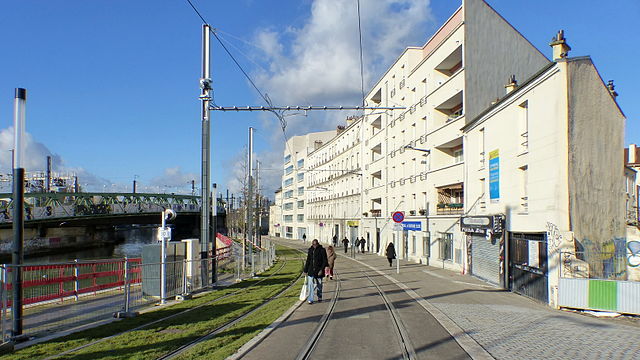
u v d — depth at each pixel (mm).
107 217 53406
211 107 16594
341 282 18594
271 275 22672
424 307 11898
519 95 16062
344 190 59688
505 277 16891
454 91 25203
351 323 9695
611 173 14359
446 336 8422
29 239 48531
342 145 61312
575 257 12672
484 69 24688
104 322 10242
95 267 13406
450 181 25266
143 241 84812
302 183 88438
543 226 14070
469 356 6996
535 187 14719
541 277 13727
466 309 11672
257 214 49031
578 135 13414
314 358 6926
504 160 17625
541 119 14406
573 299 12016
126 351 7320
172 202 78562
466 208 22359
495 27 25516
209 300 13664
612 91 15594
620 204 14648
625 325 10016
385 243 40562
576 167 13281
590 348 7484
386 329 9055
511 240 16703
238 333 8648
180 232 98438
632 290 11352
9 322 9523
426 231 29656
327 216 68875
